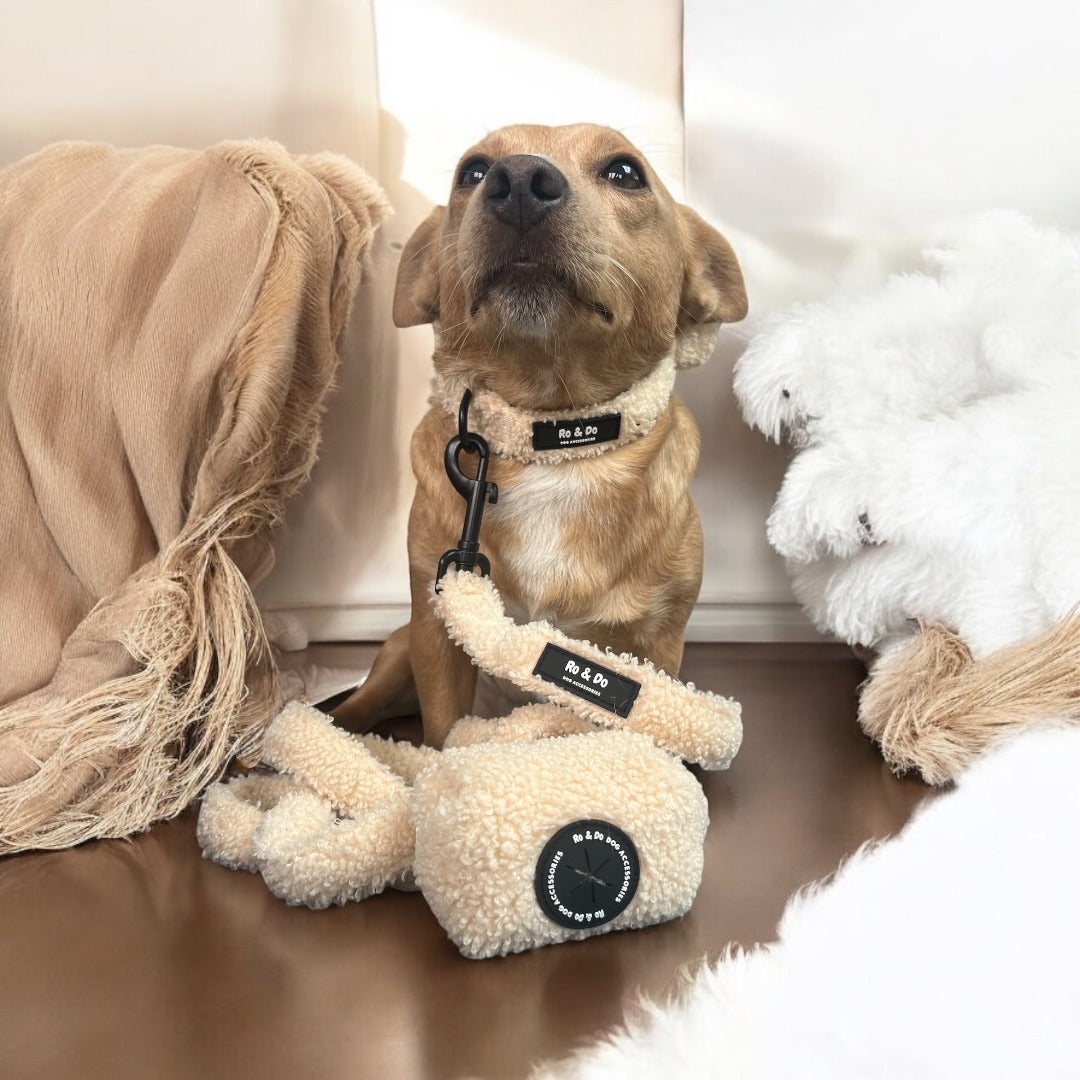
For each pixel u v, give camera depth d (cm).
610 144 118
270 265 124
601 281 110
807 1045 67
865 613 137
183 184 129
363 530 171
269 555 138
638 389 122
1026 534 119
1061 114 153
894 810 111
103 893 99
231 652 120
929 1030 68
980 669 119
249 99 154
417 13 163
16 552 122
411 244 133
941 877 85
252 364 121
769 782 119
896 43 154
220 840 105
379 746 118
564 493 120
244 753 125
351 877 94
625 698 104
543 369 117
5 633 119
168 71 153
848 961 76
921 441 125
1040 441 119
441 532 124
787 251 160
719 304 134
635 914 87
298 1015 77
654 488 124
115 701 114
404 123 166
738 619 172
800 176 158
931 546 125
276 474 133
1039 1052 66
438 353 126
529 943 86
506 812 83
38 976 84
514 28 164
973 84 154
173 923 93
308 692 148
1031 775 99
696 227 133
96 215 126
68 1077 70
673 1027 70
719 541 170
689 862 88
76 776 111
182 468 123
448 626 109
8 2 150
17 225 125
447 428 125
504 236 106
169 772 118
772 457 168
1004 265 139
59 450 121
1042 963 74
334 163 139
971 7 152
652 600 127
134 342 122
